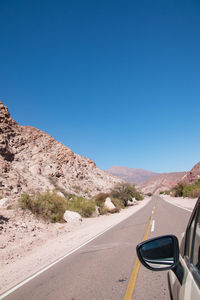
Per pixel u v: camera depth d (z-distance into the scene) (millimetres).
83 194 55156
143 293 4641
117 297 4578
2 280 6648
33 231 14609
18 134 58500
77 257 8484
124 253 8305
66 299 4730
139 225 15273
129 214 26609
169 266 2301
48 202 20844
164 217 17906
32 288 5617
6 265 8336
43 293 5188
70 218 20438
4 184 32344
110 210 33438
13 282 6320
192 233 2305
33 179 44406
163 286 4902
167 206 30672
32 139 63250
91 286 5324
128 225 16156
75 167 67188
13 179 35594
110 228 15922
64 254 9305
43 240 12898
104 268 6680
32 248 11094
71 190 51875
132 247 9117
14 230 13656
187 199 39844
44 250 10523
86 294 4883
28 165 50781
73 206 26547
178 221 14523
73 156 71250
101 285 5332
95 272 6371
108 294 4773
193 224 2340
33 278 6457
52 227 16938
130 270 6285
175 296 2227
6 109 59938
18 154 52531
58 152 65938
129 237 11328
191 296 1708
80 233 15117
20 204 18562
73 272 6582
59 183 50906
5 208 18672
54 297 4891
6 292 5551
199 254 1938
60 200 22328
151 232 11805
